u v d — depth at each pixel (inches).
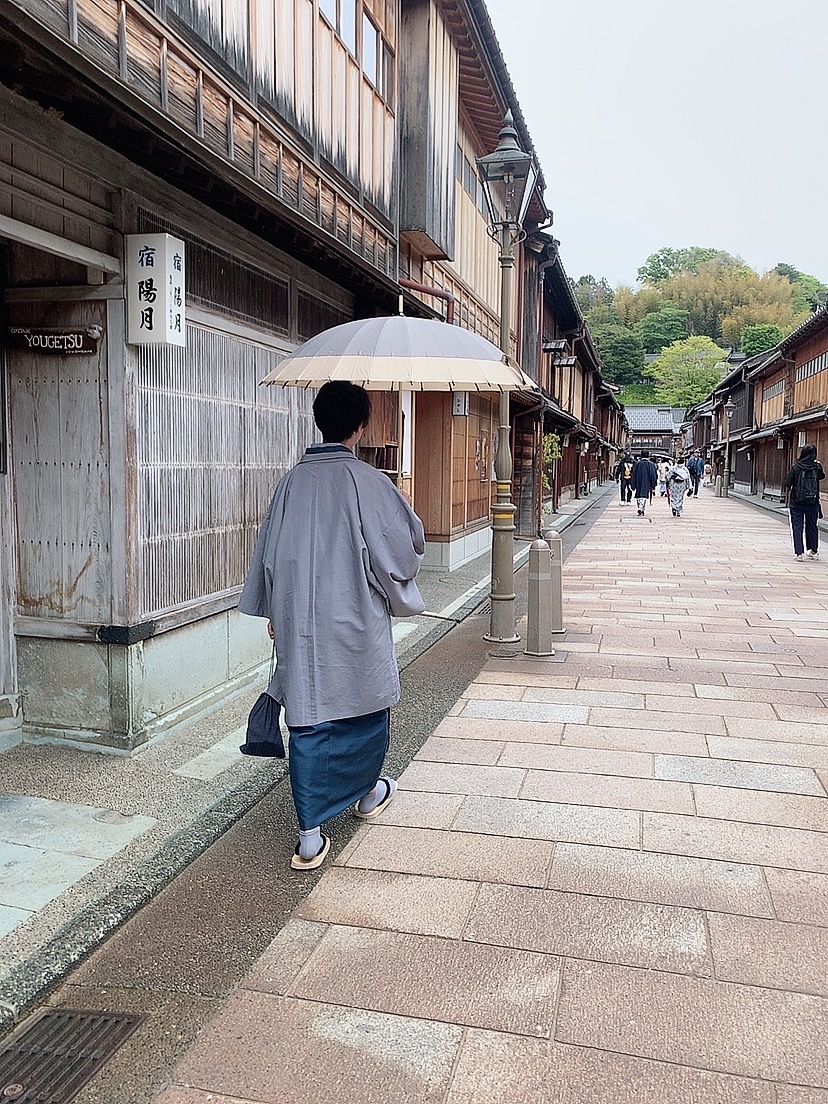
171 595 194.7
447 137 381.7
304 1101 89.0
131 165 171.5
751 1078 91.7
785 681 252.7
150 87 157.5
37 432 179.6
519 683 250.5
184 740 193.3
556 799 165.8
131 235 171.0
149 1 156.3
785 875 135.8
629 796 167.0
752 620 351.9
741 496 1514.5
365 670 135.9
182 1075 93.2
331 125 257.6
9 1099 89.9
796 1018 101.4
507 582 302.7
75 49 115.6
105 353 173.5
